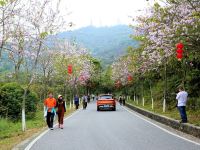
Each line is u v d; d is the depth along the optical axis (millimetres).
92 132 17891
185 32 17531
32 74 21578
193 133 15695
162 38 18391
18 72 27047
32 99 29062
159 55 20656
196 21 17266
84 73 58688
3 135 18703
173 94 33688
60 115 20641
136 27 23641
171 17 18406
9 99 27188
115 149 12156
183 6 17875
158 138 14992
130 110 41375
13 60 24375
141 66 39406
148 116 28812
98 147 12711
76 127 20828
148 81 48469
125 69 58594
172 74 36062
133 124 22141
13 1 15875
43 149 12523
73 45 48875
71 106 51750
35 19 21484
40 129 20703
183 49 18484
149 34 19922
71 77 48562
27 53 23250
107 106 40156
